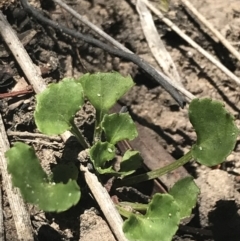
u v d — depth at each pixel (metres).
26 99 0.15
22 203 0.13
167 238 0.12
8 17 0.16
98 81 0.14
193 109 0.13
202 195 0.15
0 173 0.14
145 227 0.12
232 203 0.15
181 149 0.16
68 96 0.13
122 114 0.13
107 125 0.13
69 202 0.12
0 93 0.15
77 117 0.16
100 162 0.14
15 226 0.13
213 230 0.15
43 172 0.12
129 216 0.13
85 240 0.14
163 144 0.16
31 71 0.15
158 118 0.16
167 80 0.16
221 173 0.16
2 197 0.14
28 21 0.16
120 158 0.15
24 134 0.15
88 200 0.14
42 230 0.14
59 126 0.13
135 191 0.15
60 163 0.14
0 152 0.14
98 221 0.14
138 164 0.14
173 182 0.15
